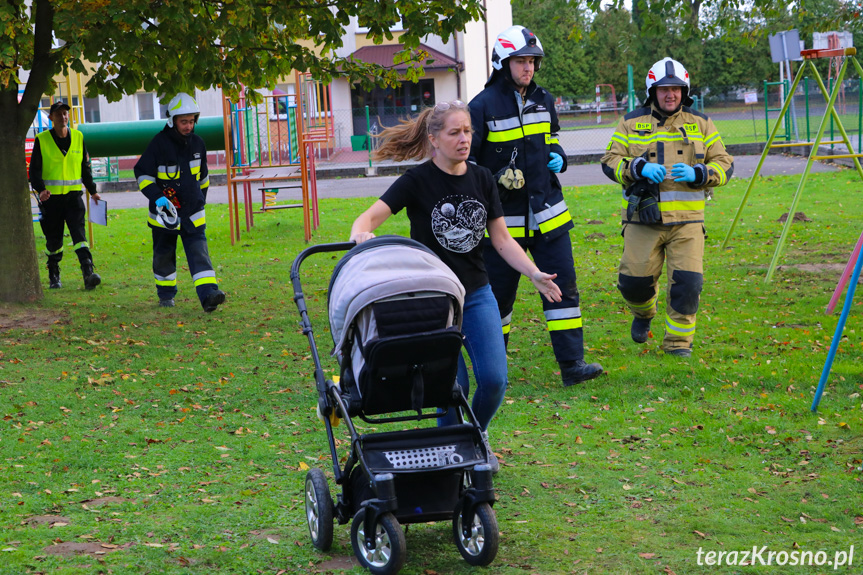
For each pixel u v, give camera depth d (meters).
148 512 4.48
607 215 16.81
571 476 4.88
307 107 20.30
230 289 11.22
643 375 6.75
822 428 5.50
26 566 3.79
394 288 3.75
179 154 9.63
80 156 11.26
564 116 37.53
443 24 9.45
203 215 9.85
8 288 10.27
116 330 8.91
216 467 5.17
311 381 7.02
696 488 4.66
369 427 5.80
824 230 13.81
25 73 25.55
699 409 5.98
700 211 7.25
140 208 22.09
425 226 4.36
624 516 4.31
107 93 9.11
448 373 3.90
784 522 4.21
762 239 13.45
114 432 5.81
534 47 6.30
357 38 36.94
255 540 4.12
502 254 4.55
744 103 42.06
